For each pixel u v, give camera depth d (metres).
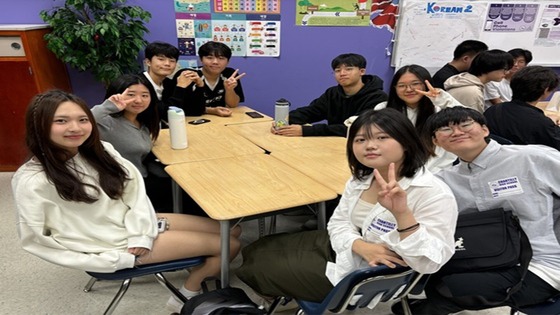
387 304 1.74
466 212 1.39
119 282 1.89
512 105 2.01
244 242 2.27
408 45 3.71
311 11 3.47
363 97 2.41
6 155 3.16
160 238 1.38
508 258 1.20
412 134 1.04
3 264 2.01
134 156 1.82
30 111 1.15
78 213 1.26
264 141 2.15
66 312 1.67
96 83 3.41
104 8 2.89
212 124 2.52
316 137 2.25
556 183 1.25
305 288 1.19
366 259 1.07
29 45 2.78
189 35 3.36
